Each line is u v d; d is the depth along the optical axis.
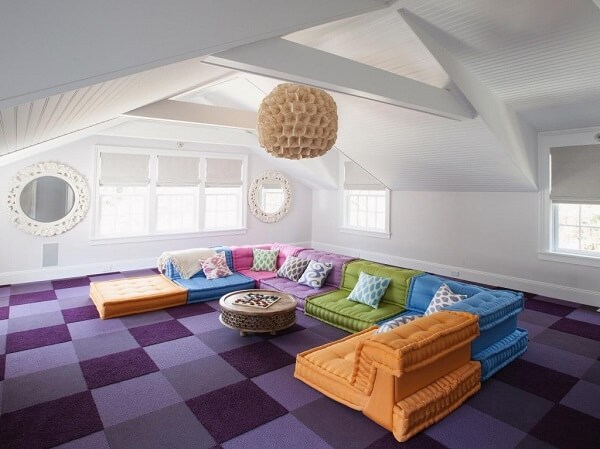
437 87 3.68
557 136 4.82
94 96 1.91
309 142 3.15
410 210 6.66
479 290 3.43
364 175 7.28
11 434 2.24
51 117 2.14
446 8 2.95
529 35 3.04
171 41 1.19
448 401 2.46
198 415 2.46
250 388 2.78
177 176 6.74
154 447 2.16
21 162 5.35
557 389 2.79
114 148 6.06
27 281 5.52
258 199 7.88
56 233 5.68
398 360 2.13
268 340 3.64
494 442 2.22
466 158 4.87
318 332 3.82
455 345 2.51
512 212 5.38
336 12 1.91
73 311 4.36
